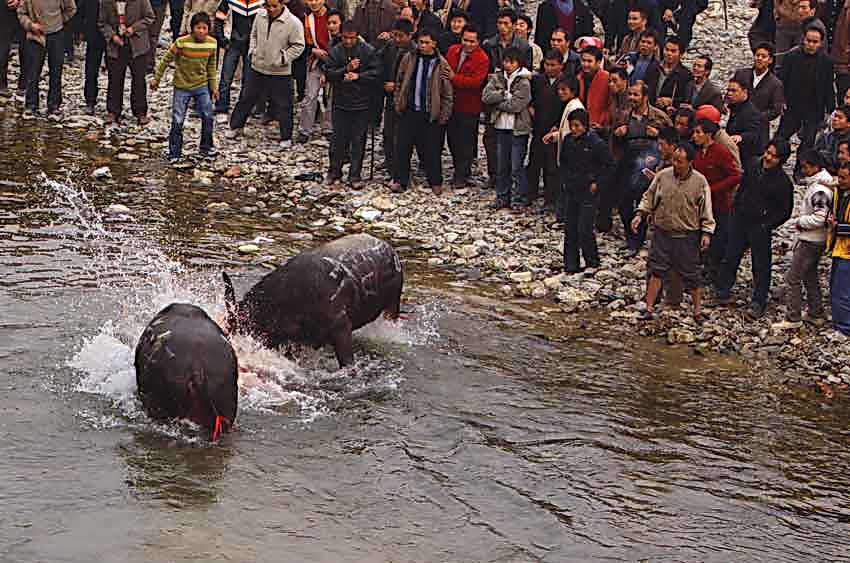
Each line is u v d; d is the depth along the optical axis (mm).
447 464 15102
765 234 21078
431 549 12938
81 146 30953
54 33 32938
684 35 36094
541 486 14656
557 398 17531
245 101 32219
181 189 28094
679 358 19641
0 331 18047
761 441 16500
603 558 13016
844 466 15867
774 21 32875
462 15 29375
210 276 21703
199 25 29750
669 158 21188
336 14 29969
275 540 12852
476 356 19000
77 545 12461
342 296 17875
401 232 25984
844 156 20844
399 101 27891
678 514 14180
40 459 14297
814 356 19797
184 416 15305
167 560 12273
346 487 14242
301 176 29594
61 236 23406
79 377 16703
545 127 26641
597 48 25109
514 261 24172
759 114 23609
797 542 13688
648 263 21312
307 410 16438
